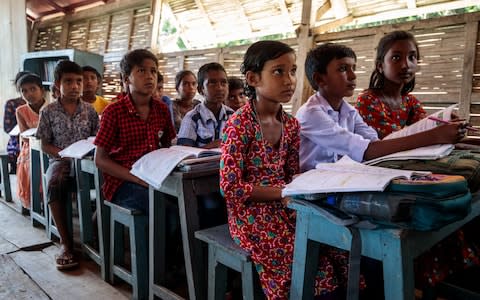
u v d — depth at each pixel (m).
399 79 1.81
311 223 1.10
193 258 1.59
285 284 1.23
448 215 0.89
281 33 4.09
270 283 1.25
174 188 1.62
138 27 5.13
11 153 4.03
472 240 1.72
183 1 4.76
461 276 1.80
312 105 1.63
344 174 1.06
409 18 3.14
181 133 2.46
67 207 2.41
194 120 2.47
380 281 1.47
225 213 2.02
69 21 6.25
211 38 4.80
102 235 2.11
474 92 2.57
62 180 2.32
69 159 2.47
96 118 2.89
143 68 1.96
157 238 1.77
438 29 2.74
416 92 2.82
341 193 1.01
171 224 2.01
